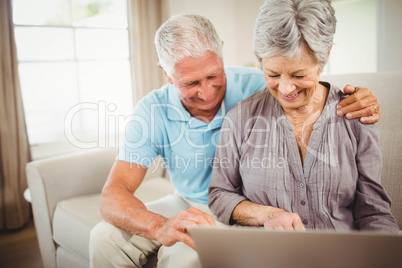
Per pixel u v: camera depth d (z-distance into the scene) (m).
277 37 0.71
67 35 3.00
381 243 0.50
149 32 3.23
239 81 1.23
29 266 1.97
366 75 1.20
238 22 3.95
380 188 0.84
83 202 1.51
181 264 0.85
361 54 3.49
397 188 1.09
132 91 3.24
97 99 3.20
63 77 3.03
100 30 3.15
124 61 3.31
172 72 0.97
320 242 0.52
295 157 0.89
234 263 0.59
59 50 2.98
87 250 1.30
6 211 2.53
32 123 2.97
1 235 2.48
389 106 1.13
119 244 0.95
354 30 3.49
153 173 1.86
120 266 0.96
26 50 2.85
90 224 1.31
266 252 0.56
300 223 0.79
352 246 0.51
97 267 0.95
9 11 2.47
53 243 1.55
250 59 3.93
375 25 3.22
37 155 2.81
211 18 3.71
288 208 0.90
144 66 3.22
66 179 1.58
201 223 0.81
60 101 3.04
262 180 0.92
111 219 0.97
